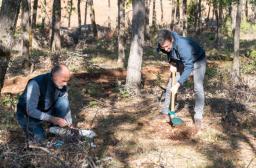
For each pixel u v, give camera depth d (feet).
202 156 18.76
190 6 103.40
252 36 106.63
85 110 25.38
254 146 20.21
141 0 30.55
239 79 34.40
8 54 17.02
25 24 42.39
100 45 76.02
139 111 25.64
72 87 31.68
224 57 57.36
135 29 30.53
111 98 29.17
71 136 17.25
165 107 23.54
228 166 17.79
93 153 18.38
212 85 34.06
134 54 30.73
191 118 23.94
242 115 24.53
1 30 16.65
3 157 15.92
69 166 15.48
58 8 60.44
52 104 18.60
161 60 52.90
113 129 21.89
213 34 106.52
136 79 30.76
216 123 23.29
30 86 17.88
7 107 24.75
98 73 37.93
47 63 46.39
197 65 21.79
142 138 20.70
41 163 15.78
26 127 17.95
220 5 78.02
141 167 17.42
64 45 81.46
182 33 73.00
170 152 19.08
